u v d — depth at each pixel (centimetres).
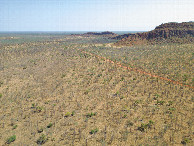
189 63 4431
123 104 2492
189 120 1947
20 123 2086
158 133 1756
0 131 1916
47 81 3812
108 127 1928
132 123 1967
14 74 4472
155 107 2319
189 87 2958
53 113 2306
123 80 3662
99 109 2388
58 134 1834
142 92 2900
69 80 3841
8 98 2864
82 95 2931
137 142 1636
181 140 1631
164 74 3838
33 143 1692
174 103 2397
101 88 3231
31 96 2956
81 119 2141
